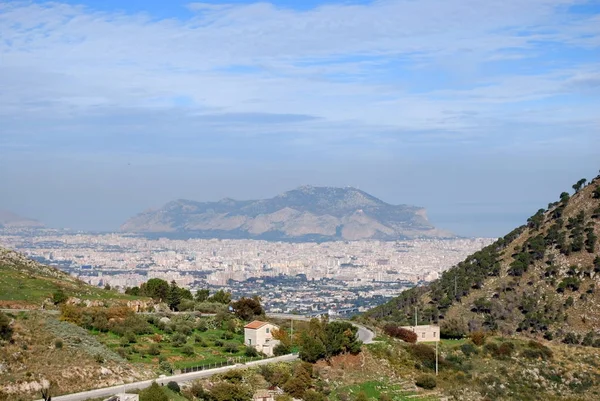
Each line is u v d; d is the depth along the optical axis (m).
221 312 176.25
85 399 104.50
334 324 156.12
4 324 117.31
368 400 132.75
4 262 180.88
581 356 170.25
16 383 104.88
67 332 129.00
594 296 196.25
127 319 147.25
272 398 120.94
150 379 119.44
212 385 120.69
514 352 169.38
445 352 166.75
